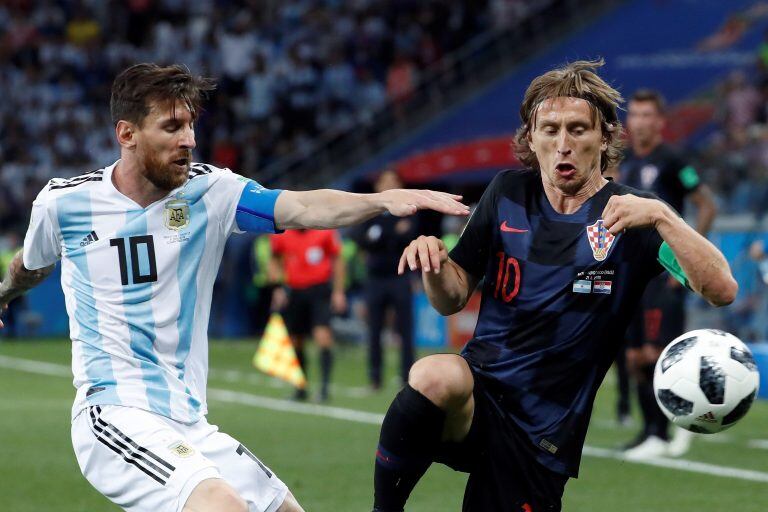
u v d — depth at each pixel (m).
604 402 39.34
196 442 13.62
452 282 14.34
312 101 74.00
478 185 72.00
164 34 76.62
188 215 13.79
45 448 28.75
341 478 24.80
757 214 51.06
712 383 14.01
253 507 13.88
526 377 14.02
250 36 76.50
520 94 76.06
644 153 27.80
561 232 13.98
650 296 26.86
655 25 79.44
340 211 13.49
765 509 21.62
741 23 78.44
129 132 13.39
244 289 65.38
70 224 13.73
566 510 21.59
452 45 77.50
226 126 73.38
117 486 13.01
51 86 74.25
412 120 74.38
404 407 13.88
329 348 38.94
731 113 68.69
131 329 13.49
